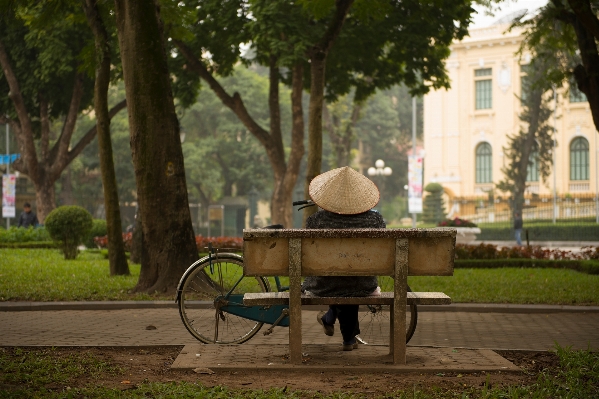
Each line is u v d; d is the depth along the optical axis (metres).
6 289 12.07
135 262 18.83
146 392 4.86
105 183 14.63
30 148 30.88
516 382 5.31
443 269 5.74
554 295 12.14
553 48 18.80
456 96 58.84
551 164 55.59
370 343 6.96
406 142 85.25
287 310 6.56
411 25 23.45
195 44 25.30
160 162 11.77
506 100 57.00
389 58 24.92
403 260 5.69
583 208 50.44
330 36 17.55
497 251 21.77
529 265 19.80
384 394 4.91
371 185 6.29
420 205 37.38
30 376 5.26
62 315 9.84
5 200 40.34
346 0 17.34
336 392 4.93
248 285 6.93
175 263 11.76
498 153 57.19
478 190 58.12
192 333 6.98
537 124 49.06
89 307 10.55
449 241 5.73
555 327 9.08
